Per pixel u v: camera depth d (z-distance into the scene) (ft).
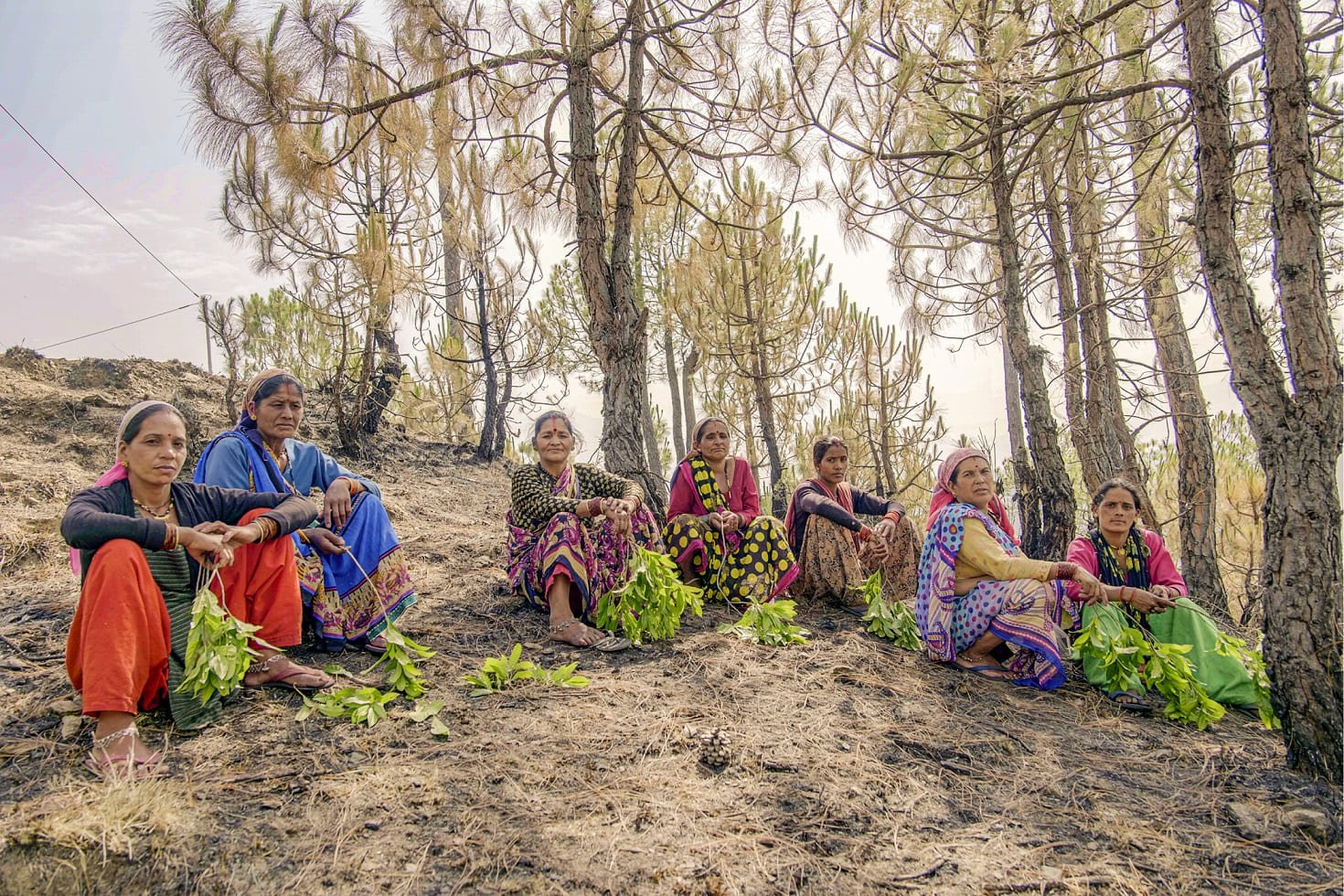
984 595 12.64
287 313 36.83
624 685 11.25
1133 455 26.78
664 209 25.55
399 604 11.78
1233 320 10.62
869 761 9.58
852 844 7.99
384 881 7.08
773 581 15.17
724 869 7.45
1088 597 12.23
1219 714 11.41
